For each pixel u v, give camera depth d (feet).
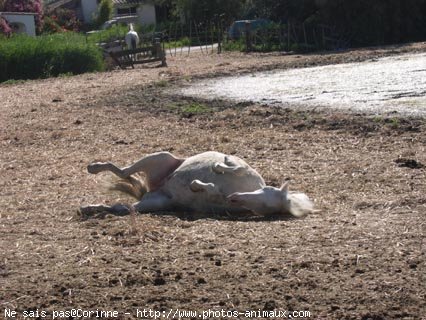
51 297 21.95
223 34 163.84
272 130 49.75
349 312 20.16
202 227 28.17
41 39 118.11
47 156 46.37
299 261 23.76
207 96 68.23
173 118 57.82
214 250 25.41
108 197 34.32
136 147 47.16
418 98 57.52
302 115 53.57
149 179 31.53
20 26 172.14
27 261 25.25
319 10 143.13
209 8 181.88
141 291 22.13
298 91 67.26
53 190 36.73
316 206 30.81
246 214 29.94
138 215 30.17
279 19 151.43
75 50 113.39
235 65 99.91
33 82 98.53
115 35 158.51
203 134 50.19
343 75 78.59
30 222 30.50
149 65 117.91
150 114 60.54
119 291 22.21
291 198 29.48
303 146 43.93
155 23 223.92
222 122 54.08
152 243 26.53
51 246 26.78
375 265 23.21
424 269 22.77
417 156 39.42
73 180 38.75
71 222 30.09
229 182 29.76
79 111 65.05
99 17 222.07
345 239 25.85
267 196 29.09
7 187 38.19
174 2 203.82
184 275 23.15
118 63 116.98
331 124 49.57
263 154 42.37
